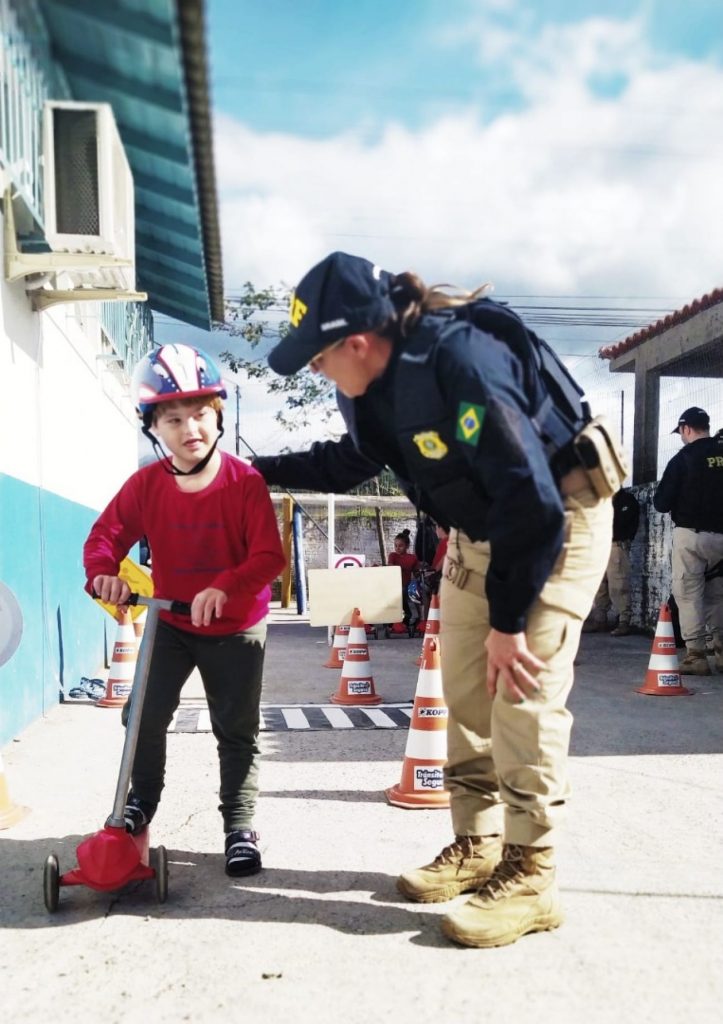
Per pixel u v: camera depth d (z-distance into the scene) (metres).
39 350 5.74
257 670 3.21
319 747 5.17
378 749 5.12
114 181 4.77
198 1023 2.20
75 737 5.26
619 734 5.45
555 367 2.69
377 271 2.55
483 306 2.58
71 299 5.61
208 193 5.46
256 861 3.14
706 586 8.15
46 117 4.55
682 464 7.79
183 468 3.08
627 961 2.52
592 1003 2.29
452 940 2.62
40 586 5.80
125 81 4.27
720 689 7.16
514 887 2.67
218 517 3.12
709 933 2.70
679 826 3.69
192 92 4.10
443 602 2.99
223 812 3.24
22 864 3.25
